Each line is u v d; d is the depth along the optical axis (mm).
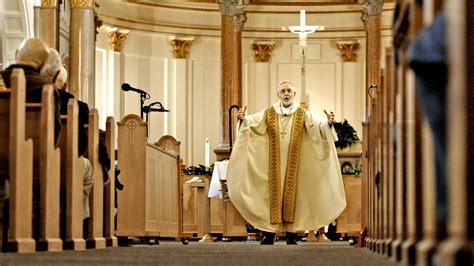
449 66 3295
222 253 9227
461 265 3131
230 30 25922
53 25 21672
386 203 8414
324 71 28266
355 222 18891
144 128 14430
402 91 5777
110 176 11953
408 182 5469
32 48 9664
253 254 8914
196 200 20328
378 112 10289
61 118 9852
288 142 16156
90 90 21812
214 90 27844
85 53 21766
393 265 5750
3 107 8281
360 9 28109
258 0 28172
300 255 8586
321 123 16062
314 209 16141
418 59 3395
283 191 16125
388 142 8070
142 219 14398
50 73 10258
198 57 27766
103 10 25859
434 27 3447
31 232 8617
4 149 8328
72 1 21828
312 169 16156
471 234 3145
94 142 10828
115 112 26250
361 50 28234
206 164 23062
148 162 14742
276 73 28266
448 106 3320
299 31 25828
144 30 26969
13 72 8117
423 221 4734
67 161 9648
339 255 8633
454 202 3229
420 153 4848
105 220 12055
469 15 3182
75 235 9859
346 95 28172
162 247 12445
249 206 16125
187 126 27516
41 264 5773
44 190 8797
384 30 27531
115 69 26266
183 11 27531
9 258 6797
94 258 7066
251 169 16219
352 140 21922
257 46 28188
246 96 28078
